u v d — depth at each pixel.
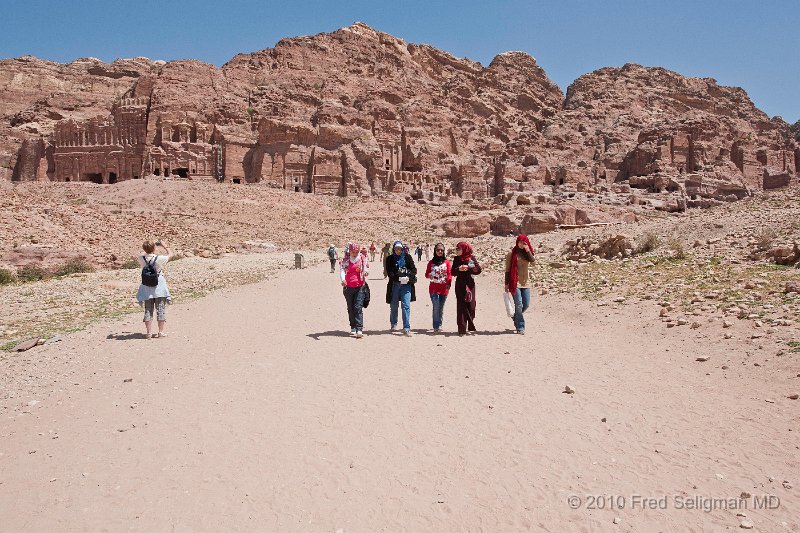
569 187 122.31
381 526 4.88
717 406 7.47
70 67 175.75
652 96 194.38
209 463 6.07
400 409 7.68
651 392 8.19
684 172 136.25
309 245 70.88
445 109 158.00
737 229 27.33
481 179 128.75
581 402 7.85
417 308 18.11
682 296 14.69
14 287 25.08
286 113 130.12
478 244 53.19
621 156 150.12
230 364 10.34
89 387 9.01
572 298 17.48
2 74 160.62
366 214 96.38
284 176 112.56
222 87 134.00
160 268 13.14
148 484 5.62
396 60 182.88
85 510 5.16
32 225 36.59
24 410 7.93
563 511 5.06
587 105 185.75
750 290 14.03
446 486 5.52
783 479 5.53
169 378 9.46
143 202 84.19
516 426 7.00
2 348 12.04
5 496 5.44
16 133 128.88
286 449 6.40
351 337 12.79
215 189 94.50
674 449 6.26
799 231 22.36
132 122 113.94
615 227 40.44
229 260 44.78
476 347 11.55
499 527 4.84
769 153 156.00
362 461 6.07
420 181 121.25
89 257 34.56
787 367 8.51
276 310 17.67
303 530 4.82
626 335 12.09
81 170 112.31
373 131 129.75
